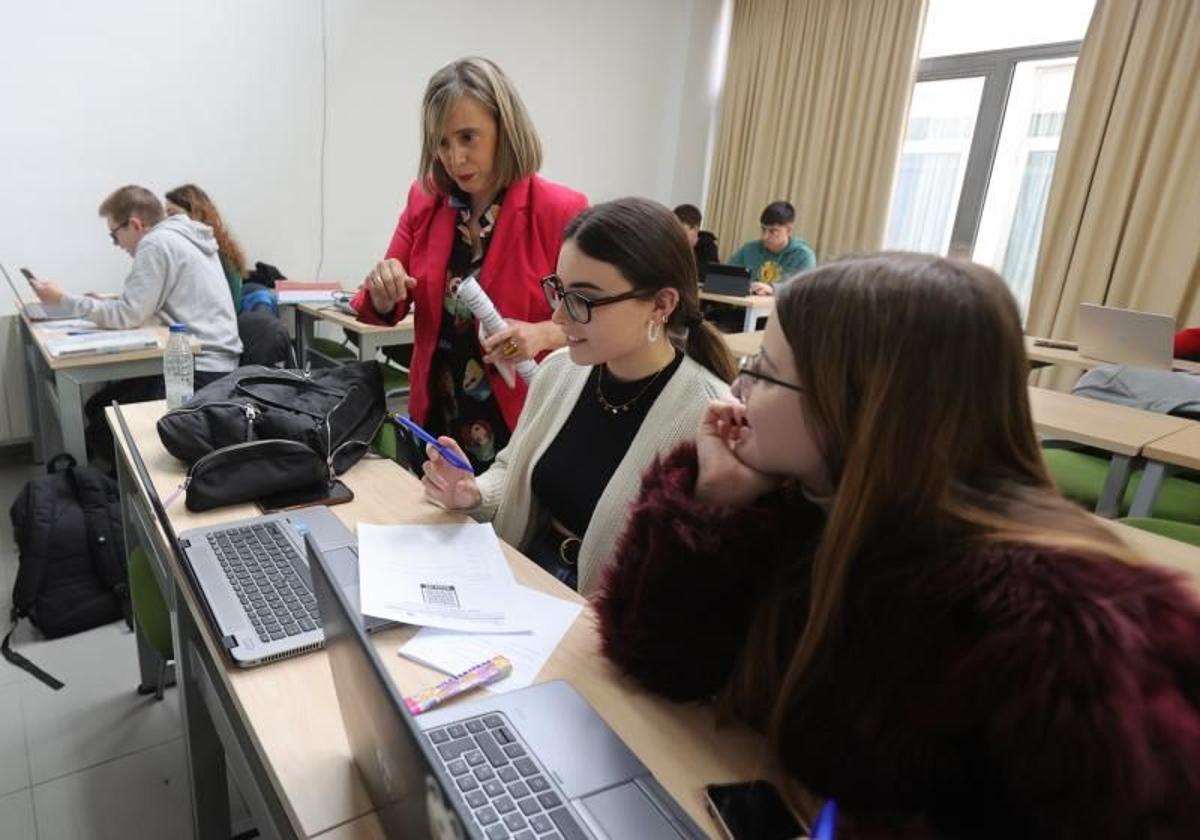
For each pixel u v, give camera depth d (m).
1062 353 3.34
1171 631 0.46
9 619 2.13
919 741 0.54
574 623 0.94
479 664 0.84
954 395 0.55
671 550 0.77
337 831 0.62
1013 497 0.57
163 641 1.49
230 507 1.24
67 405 2.44
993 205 4.50
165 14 3.41
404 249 1.84
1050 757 0.45
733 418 0.82
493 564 1.07
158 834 1.45
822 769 0.62
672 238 1.14
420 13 4.17
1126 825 0.43
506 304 1.66
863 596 0.57
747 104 5.42
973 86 4.49
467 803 0.62
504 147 1.58
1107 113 3.77
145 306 2.76
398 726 0.43
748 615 0.75
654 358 1.21
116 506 2.19
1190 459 1.98
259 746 0.73
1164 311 3.69
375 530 1.11
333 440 1.43
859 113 4.75
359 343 3.27
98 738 1.69
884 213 4.75
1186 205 3.58
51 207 3.31
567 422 1.31
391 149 4.26
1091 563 0.51
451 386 1.81
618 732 0.74
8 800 1.51
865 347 0.57
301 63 3.84
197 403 1.42
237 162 3.78
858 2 4.68
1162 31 3.56
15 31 3.09
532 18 4.61
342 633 0.54
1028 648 0.47
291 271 4.10
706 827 0.63
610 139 5.24
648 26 5.14
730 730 0.75
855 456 0.58
